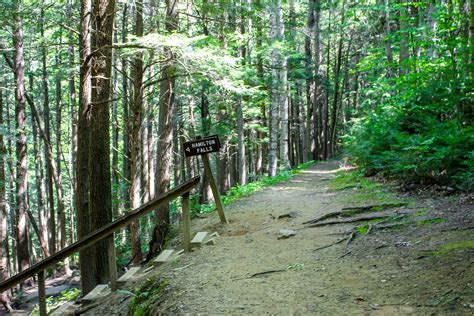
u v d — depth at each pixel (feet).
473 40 29.27
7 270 61.87
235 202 39.86
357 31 91.91
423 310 11.73
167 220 41.70
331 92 117.60
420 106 33.94
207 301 14.82
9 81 74.08
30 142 91.91
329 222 24.20
